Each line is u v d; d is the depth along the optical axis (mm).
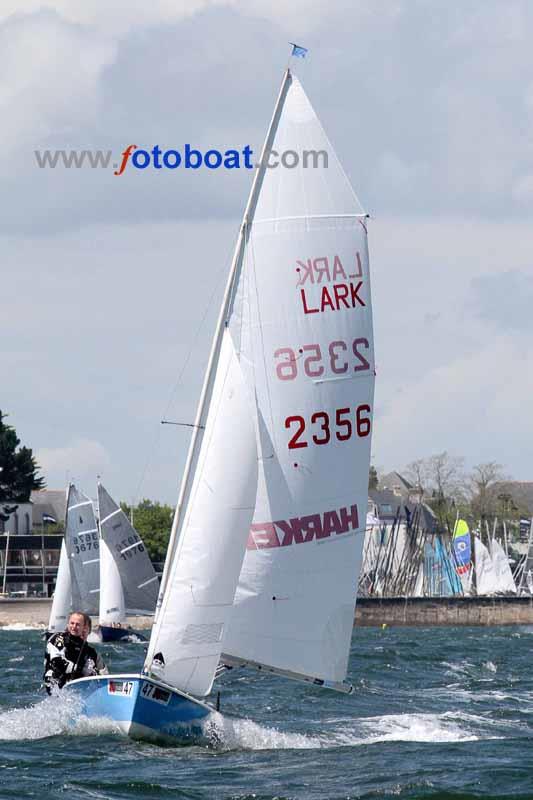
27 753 87000
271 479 96688
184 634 92188
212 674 93062
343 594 98938
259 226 97062
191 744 92438
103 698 92438
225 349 94188
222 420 93188
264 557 96625
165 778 79812
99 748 88875
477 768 84625
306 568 97688
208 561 92375
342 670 99188
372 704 131750
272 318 97125
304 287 97750
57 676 95812
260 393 96688
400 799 75562
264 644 96812
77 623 96688
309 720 114438
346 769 84375
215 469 92812
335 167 98625
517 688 160125
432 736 102688
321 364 98125
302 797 75250
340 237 98750
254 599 96562
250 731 96062
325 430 98188
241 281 96500
